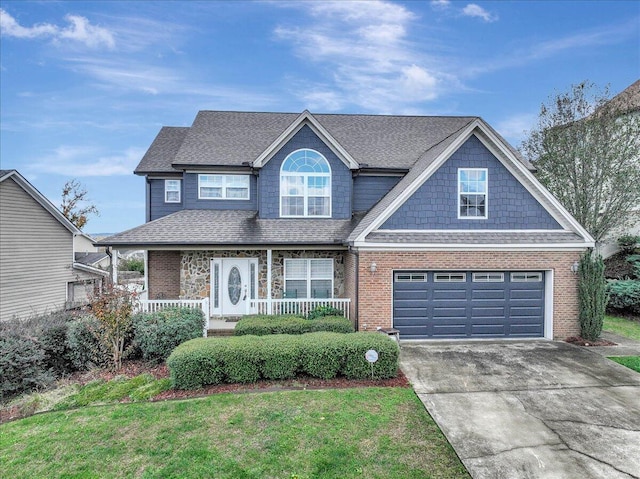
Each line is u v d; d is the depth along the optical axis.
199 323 10.76
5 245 16.44
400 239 11.56
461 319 11.88
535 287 11.97
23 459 5.45
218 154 15.37
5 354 8.31
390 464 5.16
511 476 4.90
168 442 5.77
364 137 17.09
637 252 19.06
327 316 11.62
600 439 5.80
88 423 6.45
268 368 8.10
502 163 12.21
